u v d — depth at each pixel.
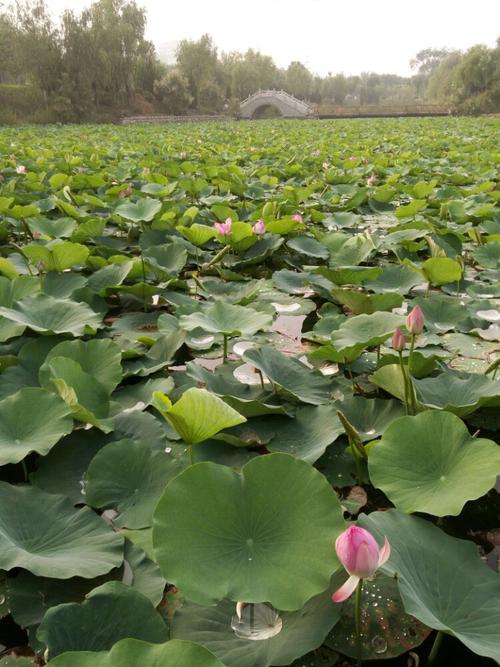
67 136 21.47
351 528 1.22
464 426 1.80
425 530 1.60
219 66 72.56
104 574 1.57
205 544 1.44
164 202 6.42
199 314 2.78
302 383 2.56
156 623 1.35
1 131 24.11
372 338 2.56
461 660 1.43
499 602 1.39
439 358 2.80
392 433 1.85
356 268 3.89
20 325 2.87
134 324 3.48
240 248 4.93
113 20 45.00
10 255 4.64
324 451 2.08
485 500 2.00
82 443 2.14
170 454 2.13
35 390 2.13
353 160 11.50
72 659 1.04
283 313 3.72
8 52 42.50
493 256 4.63
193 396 1.64
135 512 1.81
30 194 7.11
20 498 1.76
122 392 2.62
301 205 7.05
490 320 3.42
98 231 5.07
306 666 1.37
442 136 21.09
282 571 1.40
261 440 2.20
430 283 4.07
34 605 1.50
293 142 18.94
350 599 1.51
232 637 1.38
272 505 1.51
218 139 20.28
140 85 53.25
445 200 7.06
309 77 91.44
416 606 1.30
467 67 53.81
